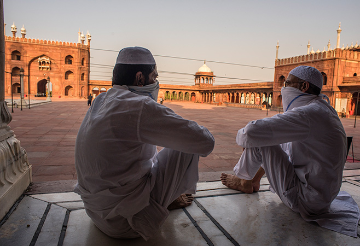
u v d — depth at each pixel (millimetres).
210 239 1284
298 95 1467
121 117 960
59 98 34156
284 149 1725
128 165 1043
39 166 2914
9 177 1576
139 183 1128
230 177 1966
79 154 1042
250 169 1593
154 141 987
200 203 1685
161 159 1217
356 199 1810
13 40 34938
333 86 20609
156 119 967
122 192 1065
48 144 4234
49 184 1932
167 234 1315
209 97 40719
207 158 3607
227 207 1635
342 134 1365
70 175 2609
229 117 13359
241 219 1487
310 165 1396
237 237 1309
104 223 1185
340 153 1349
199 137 1006
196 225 1412
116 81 1121
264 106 26859
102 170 996
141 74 1107
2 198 1379
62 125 7012
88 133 1004
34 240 1213
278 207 1652
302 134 1310
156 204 1197
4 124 1614
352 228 1375
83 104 20594
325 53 21203
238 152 4109
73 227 1343
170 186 1187
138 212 1163
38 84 38750
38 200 1633
